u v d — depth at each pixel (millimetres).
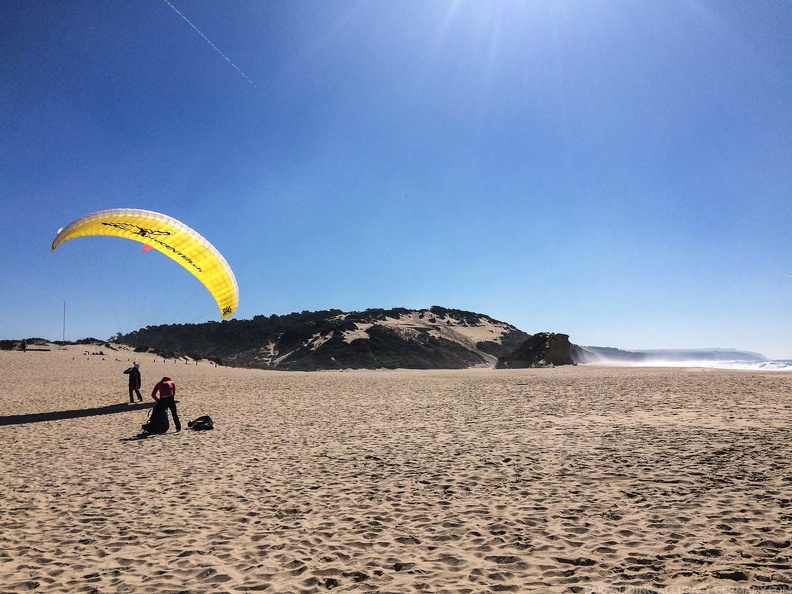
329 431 13266
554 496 6984
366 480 8219
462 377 39125
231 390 27016
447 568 4859
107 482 8328
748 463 8352
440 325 133750
